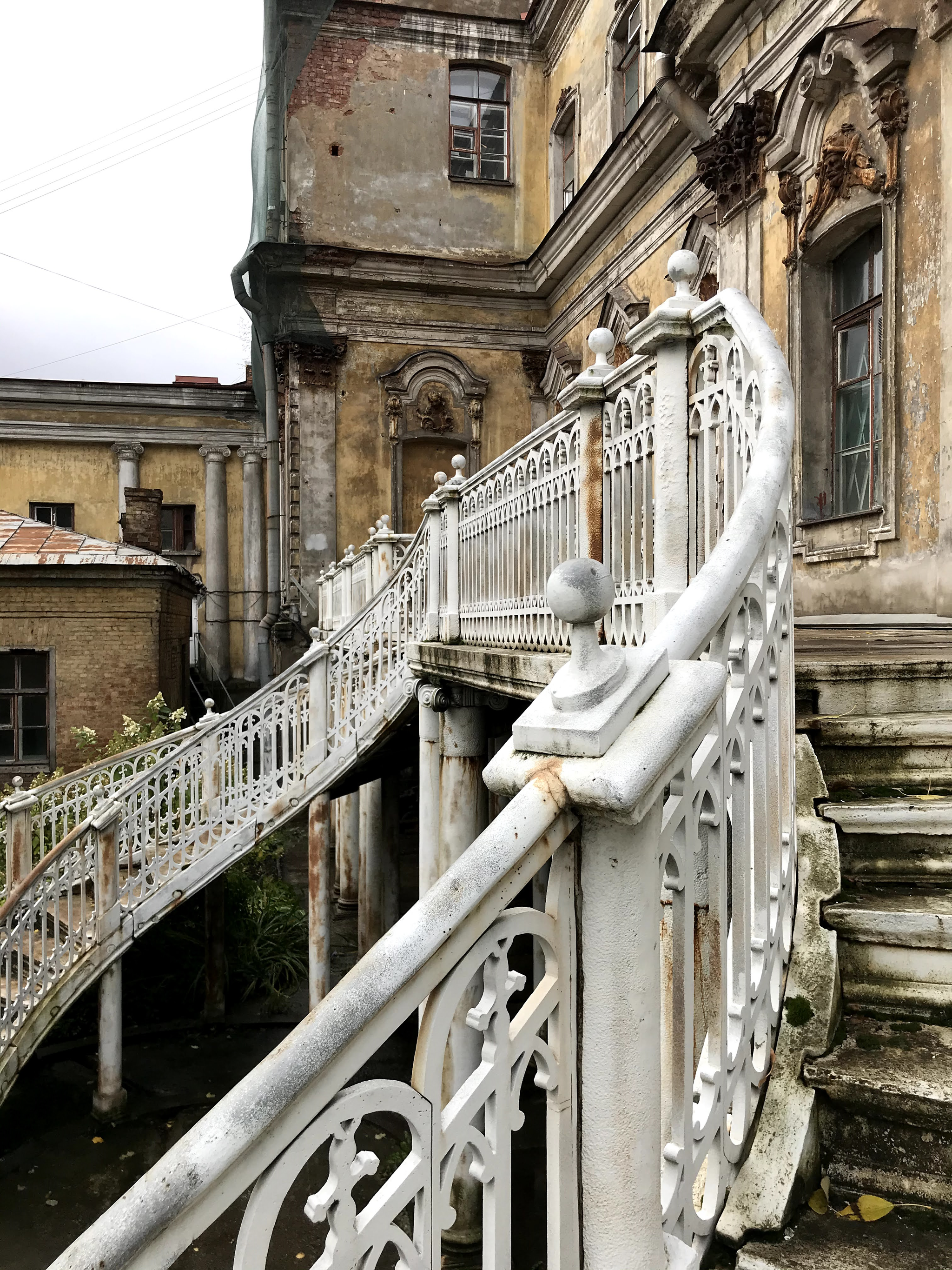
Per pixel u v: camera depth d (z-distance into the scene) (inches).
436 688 252.2
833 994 79.1
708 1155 64.9
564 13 673.6
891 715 119.4
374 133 697.6
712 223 419.5
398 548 397.1
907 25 275.3
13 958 316.2
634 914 53.7
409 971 46.2
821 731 111.1
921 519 272.1
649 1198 54.2
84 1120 339.9
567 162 705.0
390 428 687.7
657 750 51.4
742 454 102.6
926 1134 68.5
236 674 989.8
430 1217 48.3
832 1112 72.2
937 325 264.8
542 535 180.5
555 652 170.7
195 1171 40.4
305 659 342.6
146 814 333.1
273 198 648.4
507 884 50.6
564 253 636.1
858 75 293.9
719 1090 64.9
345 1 685.9
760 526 74.1
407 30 701.3
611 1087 53.5
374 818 430.3
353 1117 45.4
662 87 414.0
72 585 583.2
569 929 54.9
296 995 444.8
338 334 681.0
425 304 697.0
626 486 138.4
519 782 54.2
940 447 262.4
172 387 962.1
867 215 299.9
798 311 331.0
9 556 568.4
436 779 262.4
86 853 318.0
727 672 62.8
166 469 991.6
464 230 713.6
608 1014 53.6
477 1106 49.9
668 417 119.0
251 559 986.7
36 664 586.2
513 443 713.6
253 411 986.7
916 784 109.5
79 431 960.3
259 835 337.7
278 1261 242.7
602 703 53.6
